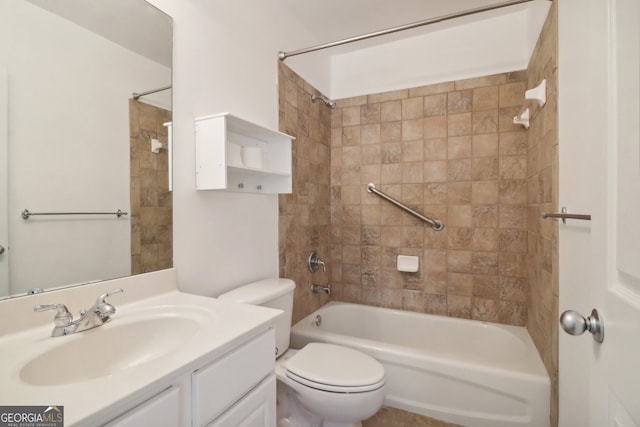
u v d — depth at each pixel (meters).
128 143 1.00
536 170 1.56
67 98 0.85
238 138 1.46
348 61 2.31
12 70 0.74
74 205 0.86
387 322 2.12
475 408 1.38
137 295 1.00
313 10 1.83
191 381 0.64
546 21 1.36
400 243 2.15
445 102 2.01
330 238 2.35
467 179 1.95
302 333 1.75
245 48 1.50
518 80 1.82
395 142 2.16
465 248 1.97
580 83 0.97
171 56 1.13
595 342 0.53
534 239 1.62
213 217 1.31
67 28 0.85
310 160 2.08
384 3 1.76
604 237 0.51
